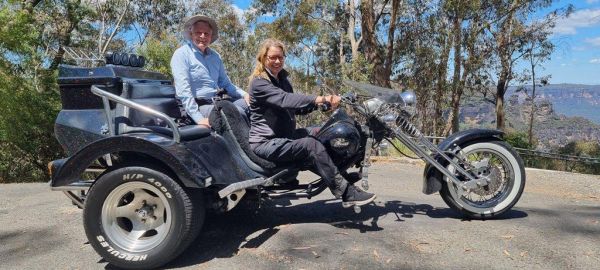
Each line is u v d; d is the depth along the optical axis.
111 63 4.28
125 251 3.46
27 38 12.38
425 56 27.11
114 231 3.51
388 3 25.33
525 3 25.44
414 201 5.17
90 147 3.44
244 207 4.85
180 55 4.68
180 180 3.42
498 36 28.78
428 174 4.34
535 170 7.82
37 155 12.77
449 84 27.02
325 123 4.11
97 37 22.39
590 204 5.24
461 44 26.50
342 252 3.61
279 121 4.07
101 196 3.45
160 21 29.38
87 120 3.86
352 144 3.97
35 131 12.48
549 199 5.54
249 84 4.12
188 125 4.21
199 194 3.50
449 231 4.03
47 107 12.51
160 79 4.87
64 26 17.83
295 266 3.42
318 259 3.51
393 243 3.77
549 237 3.88
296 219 4.46
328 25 28.19
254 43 30.05
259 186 4.00
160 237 3.47
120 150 3.43
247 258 3.59
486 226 4.16
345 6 27.80
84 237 4.18
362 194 3.95
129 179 3.42
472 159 4.46
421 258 3.50
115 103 3.80
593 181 6.84
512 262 3.43
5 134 11.82
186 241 3.45
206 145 3.72
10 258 3.76
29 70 12.74
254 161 4.05
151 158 3.53
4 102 11.73
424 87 28.19
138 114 3.88
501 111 33.06
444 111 28.70
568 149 33.97
